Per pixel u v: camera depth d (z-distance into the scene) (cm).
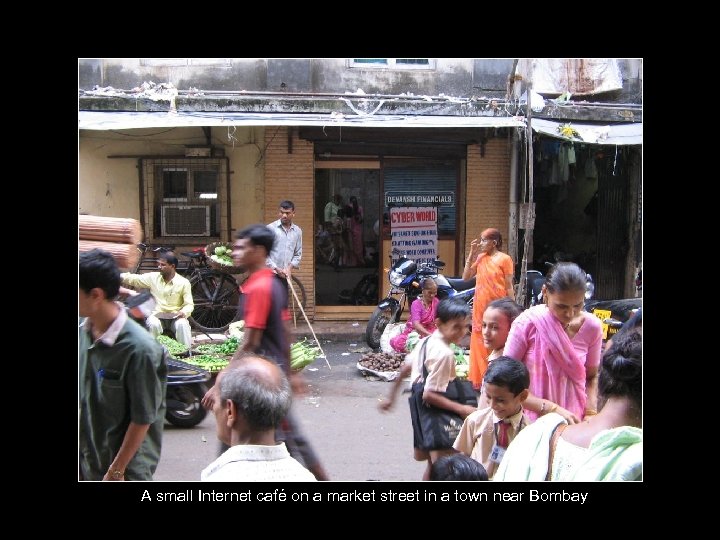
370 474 586
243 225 1178
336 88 1127
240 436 277
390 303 1013
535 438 286
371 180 1200
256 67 1120
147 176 1164
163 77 1113
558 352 434
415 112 1064
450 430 452
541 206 1277
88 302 359
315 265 1206
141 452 379
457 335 464
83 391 372
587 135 1038
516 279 1127
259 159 1167
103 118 1014
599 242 1238
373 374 913
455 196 1202
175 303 838
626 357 276
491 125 1007
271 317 466
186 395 698
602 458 268
